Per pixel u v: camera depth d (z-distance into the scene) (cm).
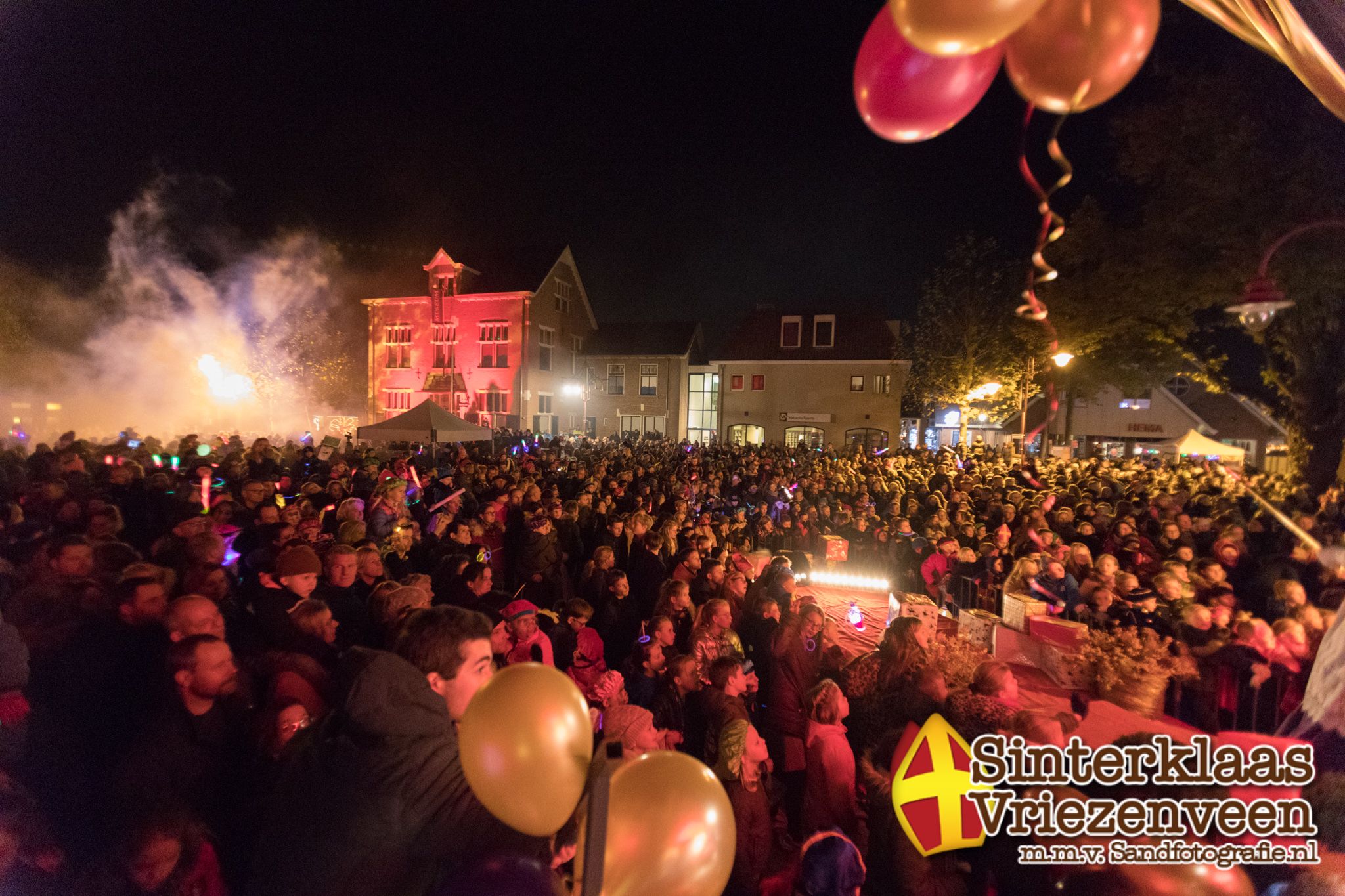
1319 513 822
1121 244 1213
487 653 191
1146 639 460
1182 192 1025
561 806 148
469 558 456
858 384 3244
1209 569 539
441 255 3406
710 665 353
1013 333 2077
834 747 314
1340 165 826
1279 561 596
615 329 3912
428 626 185
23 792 192
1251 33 179
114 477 639
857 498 1146
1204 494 1002
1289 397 1046
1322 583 548
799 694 392
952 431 4022
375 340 3556
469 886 147
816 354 3309
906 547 830
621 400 3694
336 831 155
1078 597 565
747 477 1390
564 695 154
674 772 147
